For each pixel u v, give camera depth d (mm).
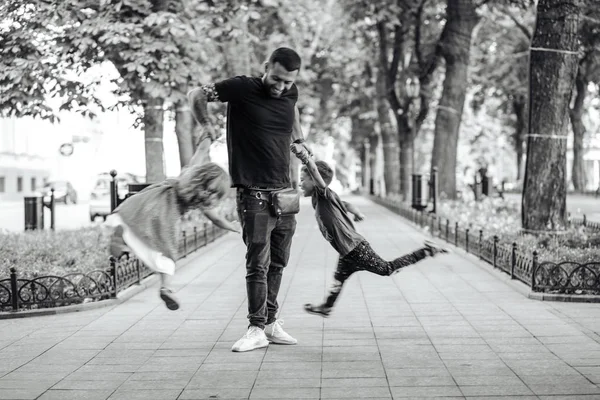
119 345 7328
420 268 12969
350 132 53281
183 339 7570
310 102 34344
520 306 9234
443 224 18562
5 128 45781
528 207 13703
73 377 6195
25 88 14719
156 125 16359
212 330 8008
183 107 16312
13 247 12422
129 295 10203
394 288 10766
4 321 8656
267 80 6723
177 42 15047
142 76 14852
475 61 37594
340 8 32438
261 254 6918
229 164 6969
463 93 25891
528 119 13820
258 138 6801
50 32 14711
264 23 27078
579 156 46094
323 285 11219
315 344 7242
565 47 13523
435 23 30125
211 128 6855
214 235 18516
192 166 6688
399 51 30672
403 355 6773
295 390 5727
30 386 5941
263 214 6855
